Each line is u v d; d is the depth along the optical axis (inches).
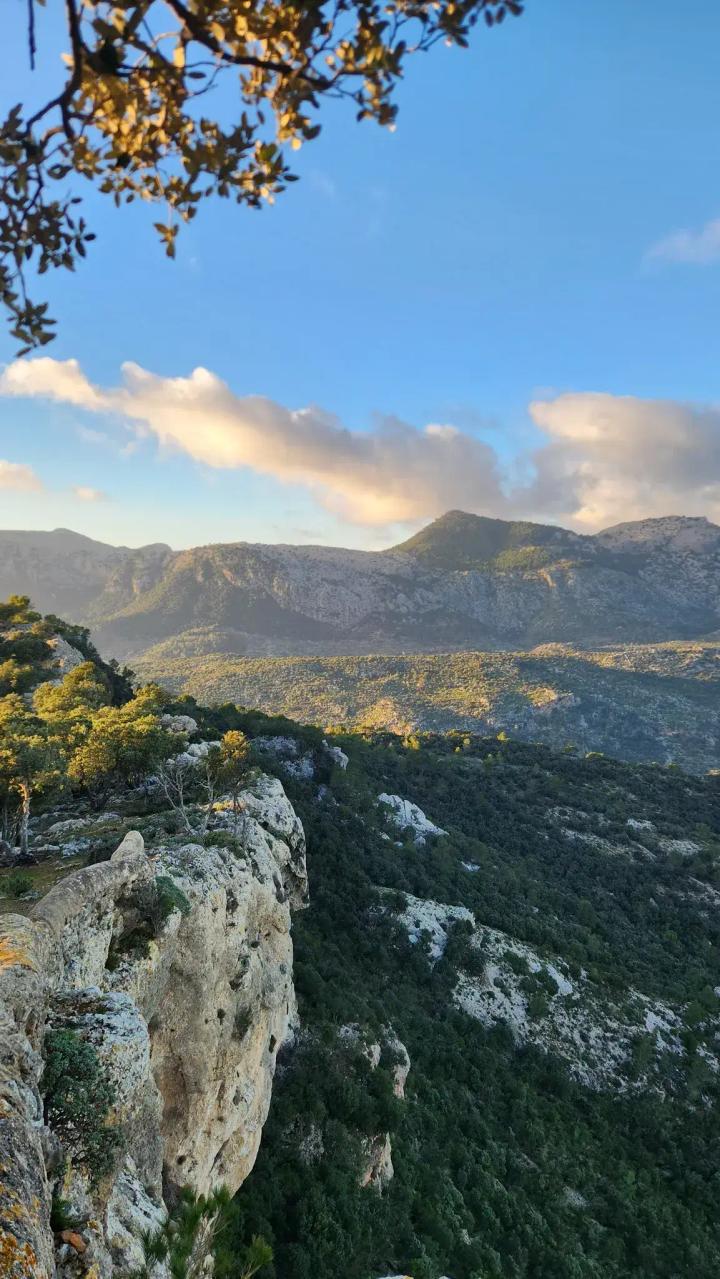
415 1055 2160.4
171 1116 920.9
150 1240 395.9
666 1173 2169.0
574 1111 2301.9
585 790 5467.5
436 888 3191.4
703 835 4862.2
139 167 187.9
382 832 3592.5
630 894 4020.7
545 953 2947.8
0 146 175.3
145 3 152.1
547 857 4271.7
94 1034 422.9
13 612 3983.8
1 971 364.2
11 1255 199.8
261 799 1670.8
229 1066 1028.5
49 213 190.1
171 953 856.9
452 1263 1446.9
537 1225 1718.8
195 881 1016.2
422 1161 1707.7
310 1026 1637.6
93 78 168.1
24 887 997.2
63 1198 330.3
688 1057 2630.4
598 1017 2694.4
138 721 1748.3
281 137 180.7
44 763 1357.0
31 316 201.2
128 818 1557.6
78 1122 368.2
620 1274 1732.3
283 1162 1316.4
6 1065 300.4
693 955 3565.5
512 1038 2518.5
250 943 1178.6
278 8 156.7
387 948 2657.5
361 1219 1306.6
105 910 727.7
